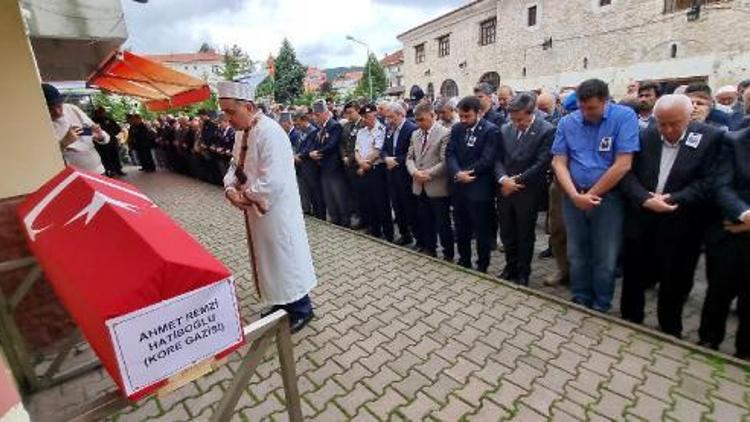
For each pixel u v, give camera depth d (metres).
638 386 2.53
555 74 17.47
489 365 2.80
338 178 6.34
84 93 16.03
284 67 53.25
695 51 13.14
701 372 2.62
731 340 3.17
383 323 3.41
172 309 1.19
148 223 1.54
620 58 15.11
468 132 4.18
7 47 2.93
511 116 3.76
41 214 2.01
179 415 2.51
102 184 2.09
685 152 2.81
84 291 1.24
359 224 6.66
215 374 2.87
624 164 3.00
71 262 1.42
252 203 3.05
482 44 21.52
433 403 2.48
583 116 3.15
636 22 14.45
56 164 3.20
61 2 4.61
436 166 4.54
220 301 1.29
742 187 2.62
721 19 12.45
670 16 13.52
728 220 2.64
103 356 1.15
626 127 3.00
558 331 3.15
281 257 3.17
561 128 3.37
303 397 2.59
